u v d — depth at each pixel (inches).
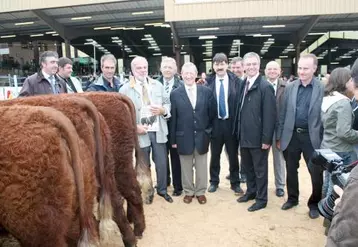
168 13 635.5
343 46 1010.7
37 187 78.8
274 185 230.8
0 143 78.2
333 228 51.8
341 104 146.5
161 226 169.6
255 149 183.6
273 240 154.3
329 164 85.9
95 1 622.5
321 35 991.6
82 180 86.5
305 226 167.2
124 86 192.2
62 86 200.2
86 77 610.5
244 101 183.8
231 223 172.2
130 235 138.5
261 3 611.8
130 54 1293.1
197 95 195.0
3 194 79.0
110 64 205.3
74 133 84.9
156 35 1010.7
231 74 216.2
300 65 168.7
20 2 653.3
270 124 177.8
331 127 152.9
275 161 207.6
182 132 193.9
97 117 111.8
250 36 960.3
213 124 213.8
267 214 181.6
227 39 1015.0
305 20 759.1
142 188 156.7
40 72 188.9
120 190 147.9
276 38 959.0
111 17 756.6
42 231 80.4
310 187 224.5
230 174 220.7
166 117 196.4
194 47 1106.7
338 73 152.1
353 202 48.4
